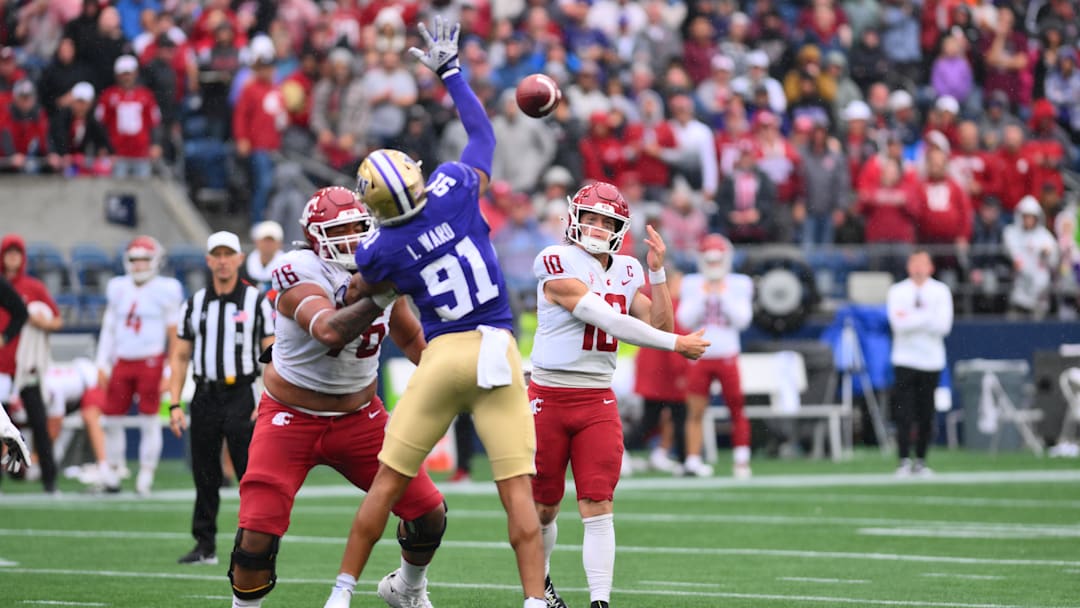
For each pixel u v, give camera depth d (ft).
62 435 185.78
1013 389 214.07
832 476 179.01
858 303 212.84
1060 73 276.82
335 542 119.85
